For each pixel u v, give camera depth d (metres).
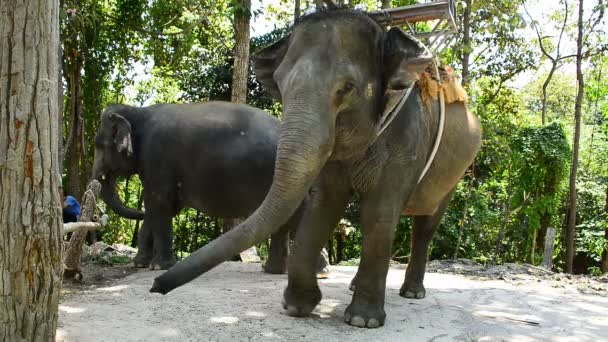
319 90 3.17
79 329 3.67
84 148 12.30
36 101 2.66
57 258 2.82
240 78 10.12
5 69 2.61
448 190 5.00
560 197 13.46
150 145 6.66
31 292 2.73
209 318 4.05
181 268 2.69
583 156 17.52
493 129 11.36
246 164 6.34
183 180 6.59
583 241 14.42
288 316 4.17
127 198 14.27
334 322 4.07
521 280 6.45
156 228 6.65
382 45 3.57
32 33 2.62
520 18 11.30
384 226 3.95
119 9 12.20
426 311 4.52
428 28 10.28
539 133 12.91
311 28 3.40
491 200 13.80
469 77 11.63
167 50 13.74
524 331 4.10
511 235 13.76
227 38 13.89
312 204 4.17
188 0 11.08
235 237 2.86
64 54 11.27
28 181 2.67
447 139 4.70
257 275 6.16
